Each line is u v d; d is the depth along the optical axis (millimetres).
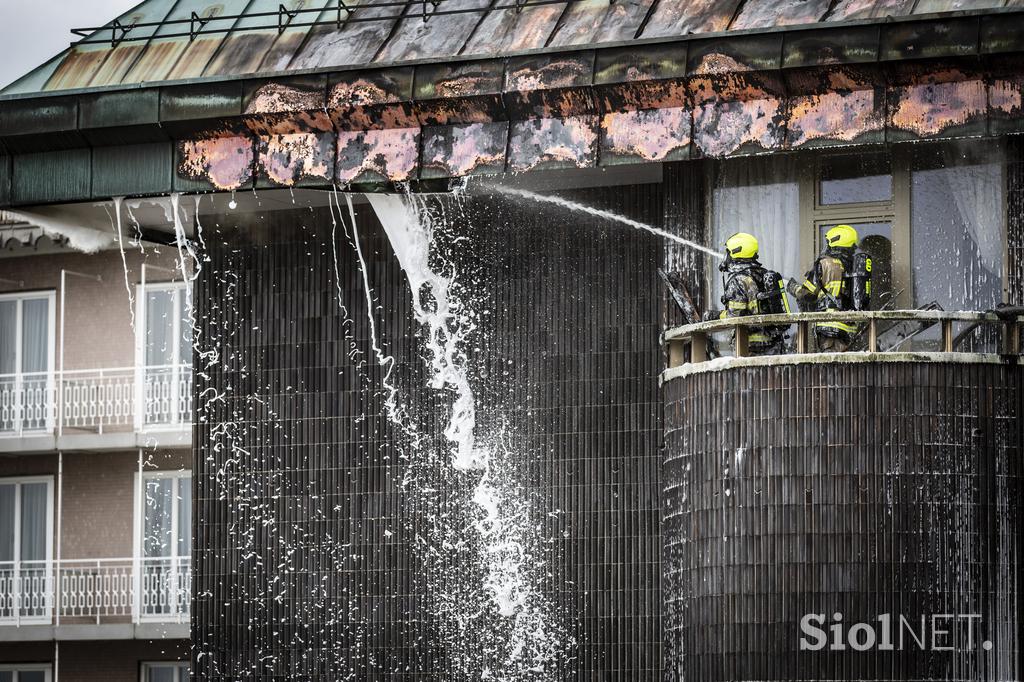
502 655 27078
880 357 23953
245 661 28375
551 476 27156
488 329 27781
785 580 23984
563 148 25828
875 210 25312
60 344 35594
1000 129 23875
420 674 27453
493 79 25984
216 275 29484
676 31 25688
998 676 23578
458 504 27609
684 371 25016
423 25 27656
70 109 27906
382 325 28453
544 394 27344
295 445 28656
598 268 27312
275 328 29062
